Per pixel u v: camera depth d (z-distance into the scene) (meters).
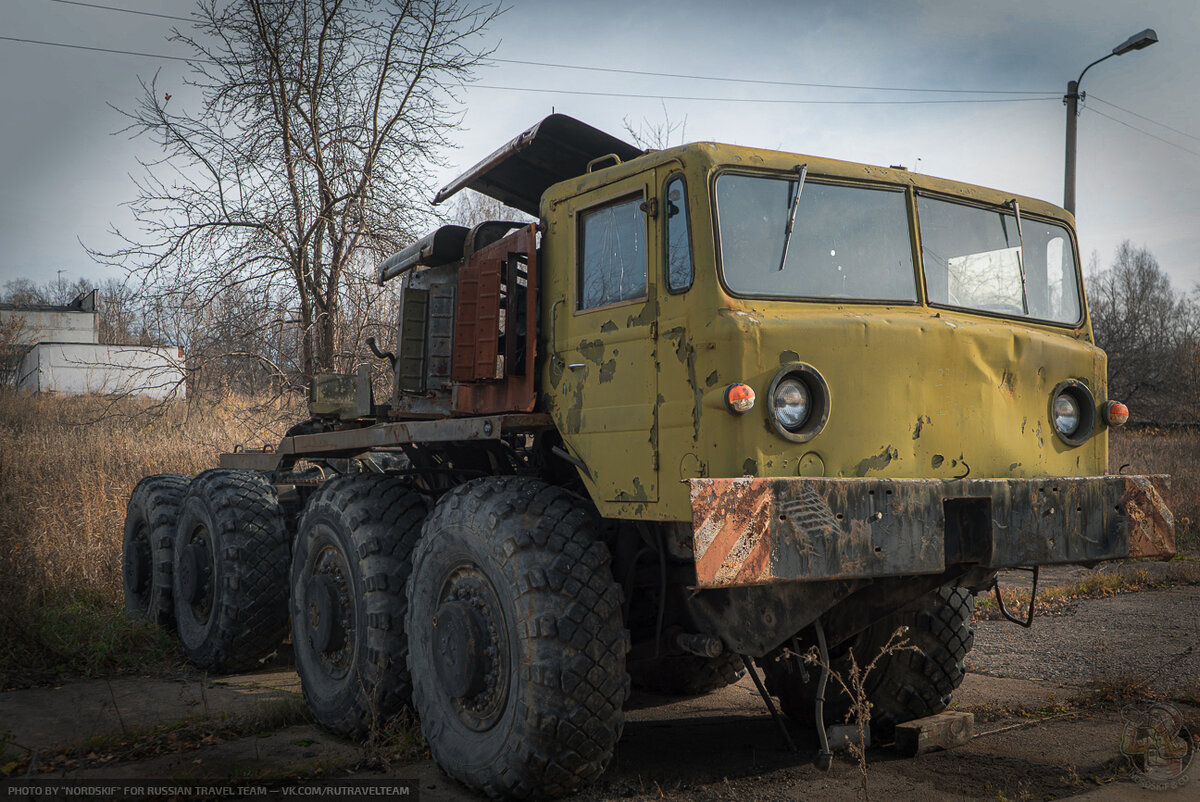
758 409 3.27
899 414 3.57
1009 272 4.34
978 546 3.64
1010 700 5.11
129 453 11.55
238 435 12.84
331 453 6.07
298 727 4.86
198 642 6.23
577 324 3.96
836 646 4.42
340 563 4.87
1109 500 4.00
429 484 5.41
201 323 13.18
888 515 3.37
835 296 3.66
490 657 3.74
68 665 6.00
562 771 3.46
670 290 3.50
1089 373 4.28
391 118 13.32
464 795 3.72
